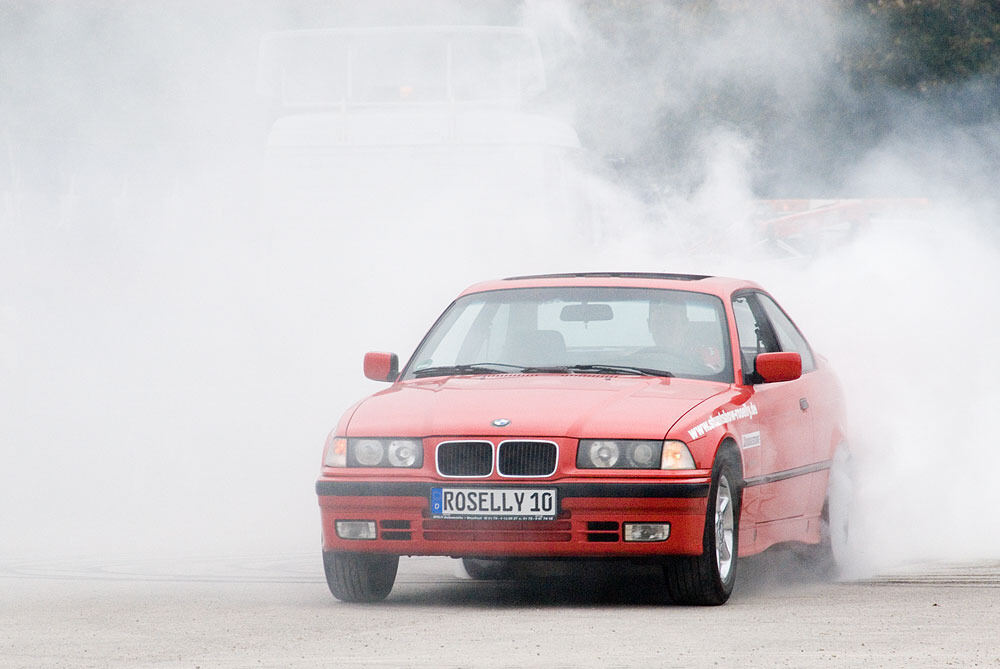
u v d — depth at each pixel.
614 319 30.88
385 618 25.94
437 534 26.84
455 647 22.78
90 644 23.41
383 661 21.66
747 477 28.27
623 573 32.50
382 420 27.78
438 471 26.88
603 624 24.89
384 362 31.09
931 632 23.89
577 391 27.95
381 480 27.09
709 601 26.97
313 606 27.64
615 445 26.55
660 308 30.88
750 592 29.55
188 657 22.19
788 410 30.77
